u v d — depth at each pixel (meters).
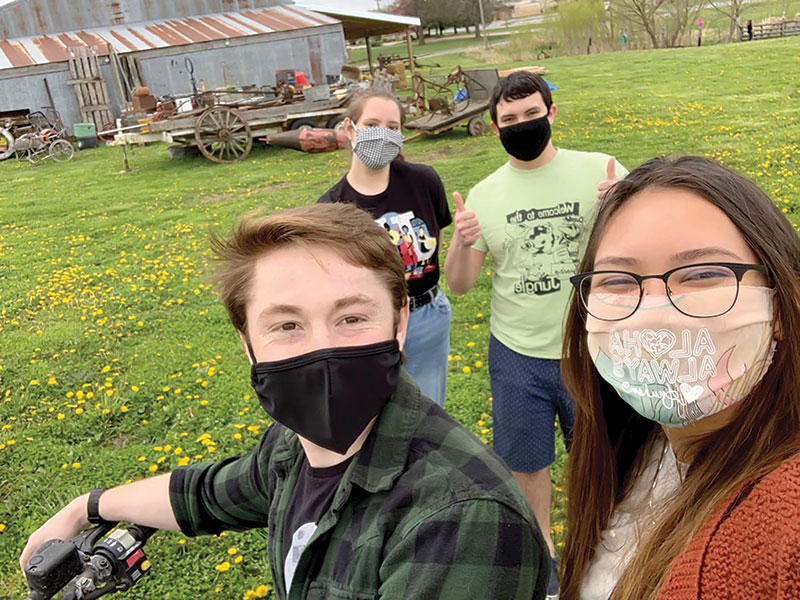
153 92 21.84
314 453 1.21
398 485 1.11
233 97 17.33
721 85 18.06
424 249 2.94
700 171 1.04
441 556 1.04
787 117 13.27
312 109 16.34
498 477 1.11
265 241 1.16
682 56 25.33
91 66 21.17
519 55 39.09
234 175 14.16
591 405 1.33
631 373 1.07
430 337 2.98
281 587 1.28
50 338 6.11
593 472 1.34
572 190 2.72
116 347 5.89
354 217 1.19
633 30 36.81
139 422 4.58
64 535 1.55
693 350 1.01
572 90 19.86
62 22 23.62
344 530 1.14
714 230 1.00
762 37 35.56
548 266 2.72
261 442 1.47
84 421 4.56
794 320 0.98
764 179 9.03
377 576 1.09
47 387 5.16
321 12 23.81
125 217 11.28
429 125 15.20
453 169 12.08
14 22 23.20
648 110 15.52
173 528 1.53
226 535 3.28
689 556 0.90
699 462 1.08
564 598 1.39
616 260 1.08
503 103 2.69
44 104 21.28
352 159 2.94
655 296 1.04
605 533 1.33
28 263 8.98
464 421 4.16
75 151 20.20
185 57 21.89
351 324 1.15
